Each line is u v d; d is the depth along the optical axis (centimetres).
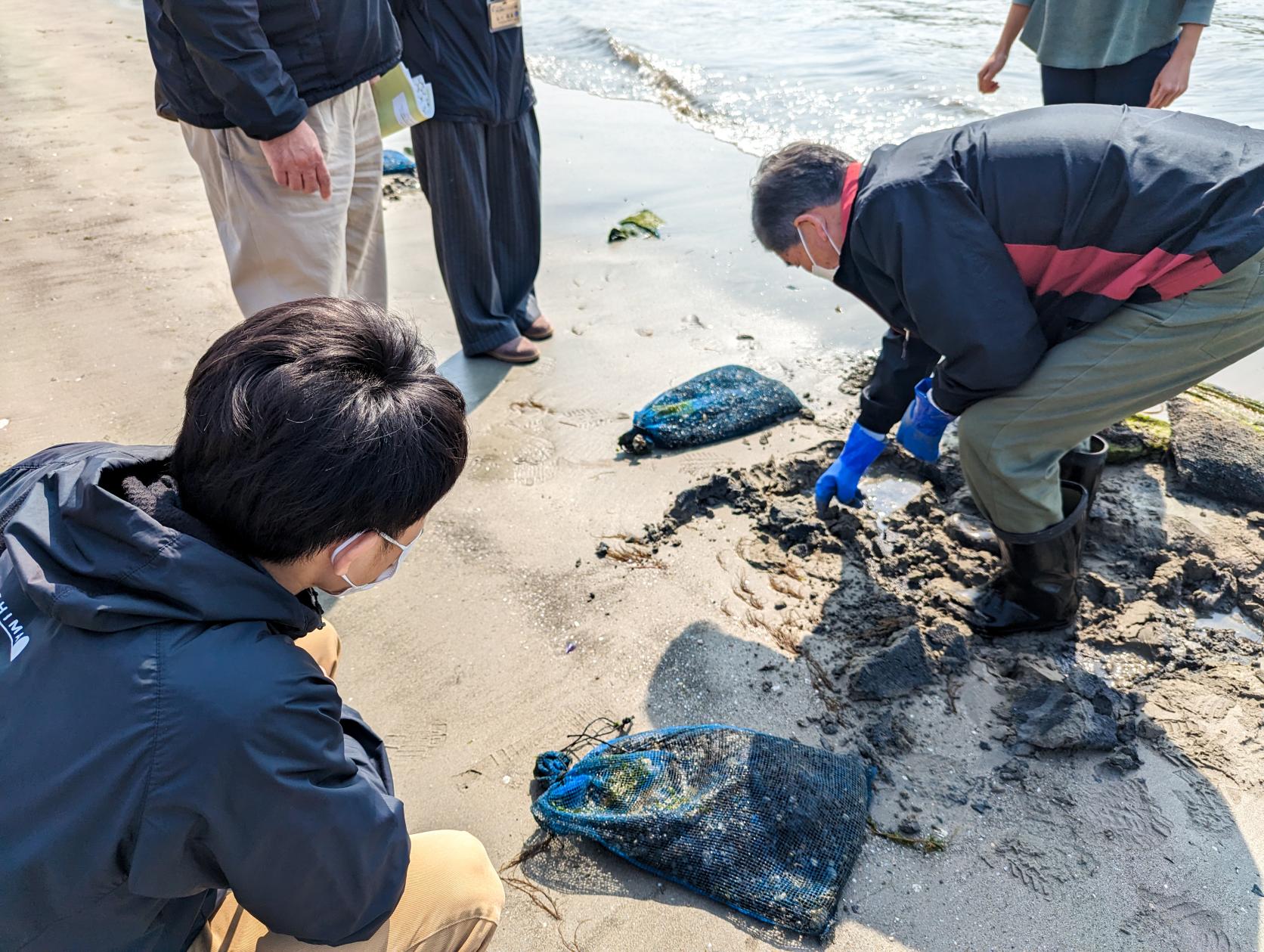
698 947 183
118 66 789
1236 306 202
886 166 217
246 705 102
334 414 102
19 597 108
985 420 227
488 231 364
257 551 109
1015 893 193
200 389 105
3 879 99
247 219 268
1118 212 199
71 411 347
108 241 484
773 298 425
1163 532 278
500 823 208
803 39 774
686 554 286
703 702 238
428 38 320
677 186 544
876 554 282
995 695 237
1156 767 217
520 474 324
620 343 400
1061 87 348
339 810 112
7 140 624
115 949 113
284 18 246
